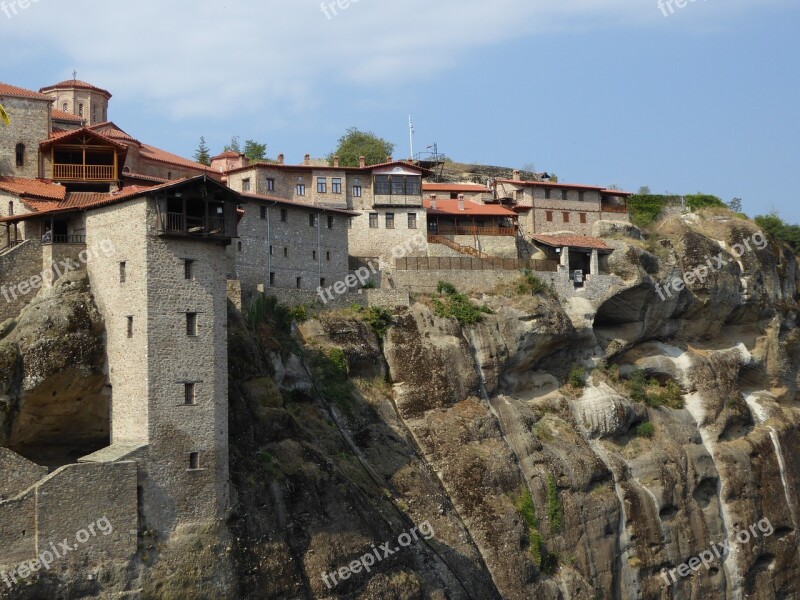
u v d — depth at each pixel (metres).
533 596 86.06
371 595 70.50
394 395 90.88
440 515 83.31
